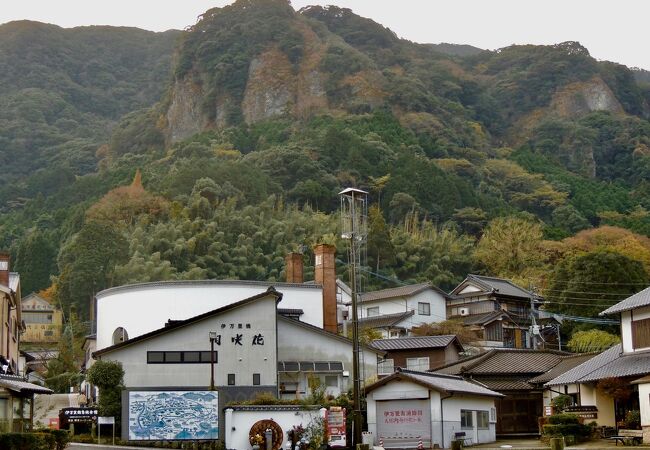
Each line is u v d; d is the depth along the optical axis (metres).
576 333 63.44
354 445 31.28
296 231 101.38
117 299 46.38
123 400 30.28
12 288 44.00
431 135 163.12
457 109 186.00
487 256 98.44
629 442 31.09
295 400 33.97
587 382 35.88
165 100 197.00
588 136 180.75
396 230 106.06
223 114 183.62
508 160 164.38
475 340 65.75
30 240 107.56
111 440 33.03
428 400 34.19
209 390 30.77
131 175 135.75
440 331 65.00
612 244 96.88
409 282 94.88
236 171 115.69
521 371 42.78
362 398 35.56
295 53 192.12
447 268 99.88
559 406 37.44
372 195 124.00
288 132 156.00
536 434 40.88
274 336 39.41
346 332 56.47
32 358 60.75
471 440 35.69
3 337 40.06
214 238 94.62
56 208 138.88
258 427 29.94
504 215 123.50
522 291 76.69
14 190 167.88
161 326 44.91
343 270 90.12
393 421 34.72
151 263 83.94
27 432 23.45
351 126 150.88
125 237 90.69
